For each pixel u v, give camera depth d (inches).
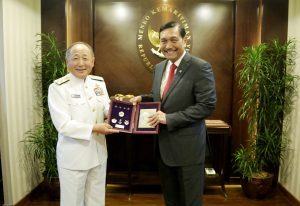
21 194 115.3
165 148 73.3
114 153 138.1
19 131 112.8
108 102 76.6
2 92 101.5
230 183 137.1
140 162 138.3
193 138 72.0
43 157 119.2
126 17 130.6
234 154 128.1
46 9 127.8
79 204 72.2
